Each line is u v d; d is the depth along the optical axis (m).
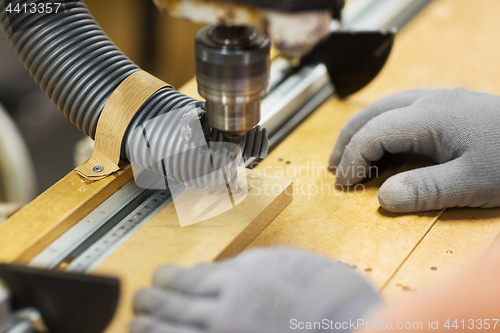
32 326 0.47
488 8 1.26
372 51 0.89
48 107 1.74
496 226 0.65
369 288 0.44
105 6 1.57
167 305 0.46
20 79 1.70
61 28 0.64
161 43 1.70
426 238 0.63
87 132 0.68
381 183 0.73
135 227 0.62
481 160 0.64
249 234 0.63
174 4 0.45
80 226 0.63
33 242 0.58
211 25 0.52
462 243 0.62
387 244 0.62
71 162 1.66
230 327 0.41
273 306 0.42
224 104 0.50
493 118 0.66
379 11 1.24
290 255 0.47
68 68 0.64
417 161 0.75
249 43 0.48
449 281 0.38
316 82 1.00
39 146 1.71
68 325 0.47
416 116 0.69
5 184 1.24
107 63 0.65
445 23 1.21
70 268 0.56
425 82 1.01
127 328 0.47
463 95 0.71
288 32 0.42
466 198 0.65
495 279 0.36
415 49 1.12
